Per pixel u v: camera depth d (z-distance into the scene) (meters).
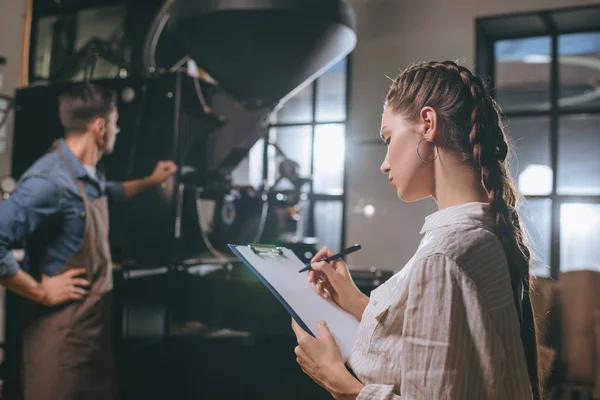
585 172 3.93
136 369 2.06
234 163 2.42
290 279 1.15
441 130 0.86
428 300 0.77
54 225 1.87
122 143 2.29
